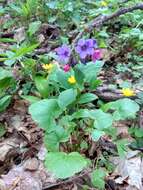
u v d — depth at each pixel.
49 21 0.68
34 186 0.34
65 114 0.38
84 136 0.39
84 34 0.53
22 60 0.51
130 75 0.52
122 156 0.36
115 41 0.62
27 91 0.48
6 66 0.54
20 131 0.43
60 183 0.35
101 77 0.51
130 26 0.67
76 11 0.70
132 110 0.35
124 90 0.41
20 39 0.64
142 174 0.35
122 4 0.69
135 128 0.40
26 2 0.78
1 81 0.45
